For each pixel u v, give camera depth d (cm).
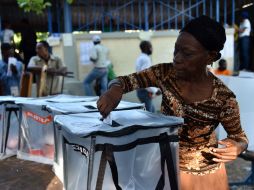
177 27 983
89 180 131
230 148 148
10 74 569
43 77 531
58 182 191
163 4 857
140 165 136
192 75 143
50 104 211
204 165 153
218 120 151
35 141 226
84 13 899
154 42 835
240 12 1055
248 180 332
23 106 229
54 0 898
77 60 804
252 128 283
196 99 146
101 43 813
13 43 806
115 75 780
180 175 153
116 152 131
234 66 927
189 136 149
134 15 955
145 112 161
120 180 132
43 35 969
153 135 137
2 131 241
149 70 154
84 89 754
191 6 862
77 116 161
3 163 226
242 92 291
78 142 138
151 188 138
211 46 138
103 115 143
